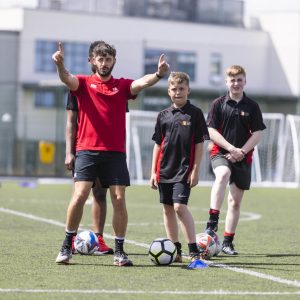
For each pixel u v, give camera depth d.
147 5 86.94
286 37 87.31
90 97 18.34
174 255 18.81
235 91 21.22
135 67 77.12
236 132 21.31
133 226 28.03
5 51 77.62
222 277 17.28
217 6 89.25
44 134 70.56
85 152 18.31
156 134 19.22
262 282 16.77
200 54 85.69
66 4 84.56
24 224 28.06
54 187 52.12
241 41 87.56
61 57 17.66
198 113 18.95
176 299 14.84
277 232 26.91
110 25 82.50
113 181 18.31
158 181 19.19
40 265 18.58
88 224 28.77
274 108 83.12
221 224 29.42
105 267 18.38
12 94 69.31
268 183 57.59
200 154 18.89
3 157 68.19
